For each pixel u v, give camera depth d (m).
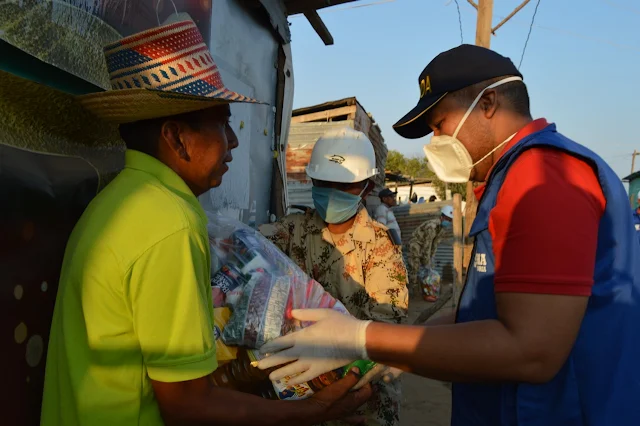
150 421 1.03
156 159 1.11
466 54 1.25
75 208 1.27
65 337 1.00
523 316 0.97
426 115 1.37
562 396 1.06
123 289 0.95
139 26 1.61
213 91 1.10
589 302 1.06
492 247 1.16
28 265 1.08
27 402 1.08
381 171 10.28
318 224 2.14
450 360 1.03
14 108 1.03
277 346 1.24
